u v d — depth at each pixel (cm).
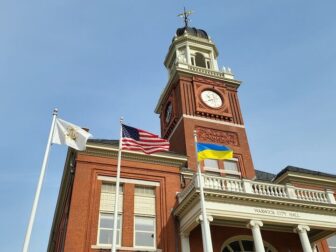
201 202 1897
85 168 2341
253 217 2097
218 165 2900
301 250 2416
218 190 2086
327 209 2289
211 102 3375
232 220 2150
